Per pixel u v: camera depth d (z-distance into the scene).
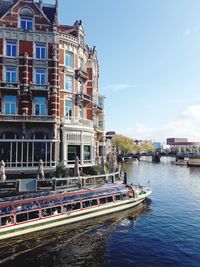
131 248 17.12
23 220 18.84
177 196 34.22
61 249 16.91
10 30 31.12
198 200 31.67
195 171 71.12
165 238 18.84
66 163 32.12
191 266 14.87
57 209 20.77
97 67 48.16
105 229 20.47
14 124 30.30
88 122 35.84
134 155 114.06
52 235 19.09
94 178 28.72
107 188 25.16
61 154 32.06
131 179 51.62
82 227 20.75
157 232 20.00
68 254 16.20
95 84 45.78
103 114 52.53
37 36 31.88
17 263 15.08
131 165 96.50
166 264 15.07
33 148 30.27
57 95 32.22
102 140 51.56
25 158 30.02
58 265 14.88
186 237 19.08
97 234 19.42
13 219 18.34
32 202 19.80
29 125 30.66
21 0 31.83
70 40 34.34
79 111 35.97
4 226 17.78
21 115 30.06
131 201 25.83
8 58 30.98
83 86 37.22
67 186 25.36
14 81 31.11
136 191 28.61
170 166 92.00
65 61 34.19
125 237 18.92
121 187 26.64
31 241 18.02
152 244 17.78
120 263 15.16
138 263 15.16
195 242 18.20
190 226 21.53
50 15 34.69
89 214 22.27
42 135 31.28
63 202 21.08
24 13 31.80
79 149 33.72
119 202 24.77
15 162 29.70
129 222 22.25
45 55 32.16
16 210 18.66
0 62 30.86
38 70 31.88
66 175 28.19
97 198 23.42
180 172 67.94
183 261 15.44
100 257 15.87
